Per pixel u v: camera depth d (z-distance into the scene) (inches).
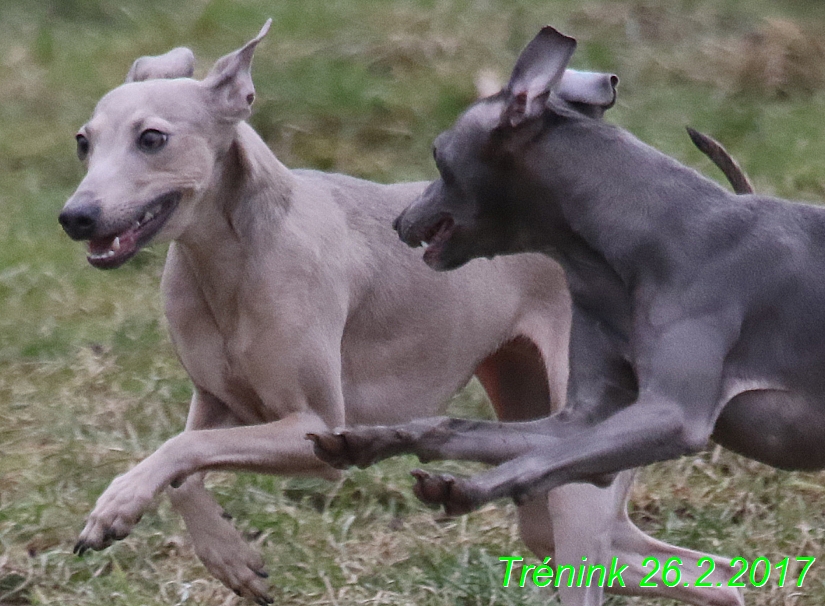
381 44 727.7
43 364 534.6
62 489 457.4
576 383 318.7
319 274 366.0
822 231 315.6
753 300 307.1
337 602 401.1
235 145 358.9
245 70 358.9
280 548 426.6
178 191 350.0
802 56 716.0
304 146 655.8
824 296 310.0
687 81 707.4
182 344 372.8
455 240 321.4
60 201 644.1
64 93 739.4
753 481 461.1
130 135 347.6
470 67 708.7
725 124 664.4
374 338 384.8
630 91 696.4
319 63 710.5
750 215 312.7
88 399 509.7
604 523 383.2
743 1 794.2
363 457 290.7
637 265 307.3
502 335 401.7
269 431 357.1
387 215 390.6
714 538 435.5
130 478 340.5
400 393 390.3
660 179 312.3
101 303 572.4
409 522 443.8
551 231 318.3
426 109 677.9
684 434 291.7
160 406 502.3
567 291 401.7
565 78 321.1
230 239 359.9
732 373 308.3
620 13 767.1
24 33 815.7
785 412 312.8
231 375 369.4
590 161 312.3
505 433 300.0
